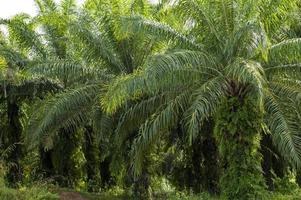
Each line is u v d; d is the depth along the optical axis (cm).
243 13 1563
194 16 1614
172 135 2067
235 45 1523
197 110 1473
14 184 2091
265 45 1381
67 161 2427
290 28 1841
